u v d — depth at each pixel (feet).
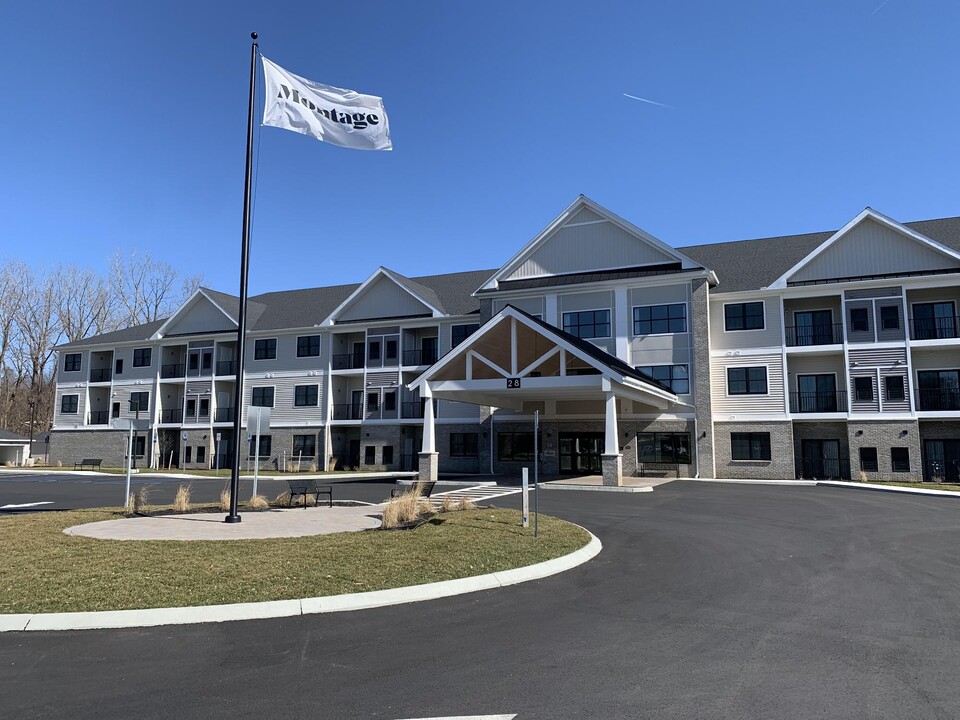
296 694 17.39
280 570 30.04
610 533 45.37
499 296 116.98
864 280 99.60
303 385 142.00
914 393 97.40
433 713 16.08
